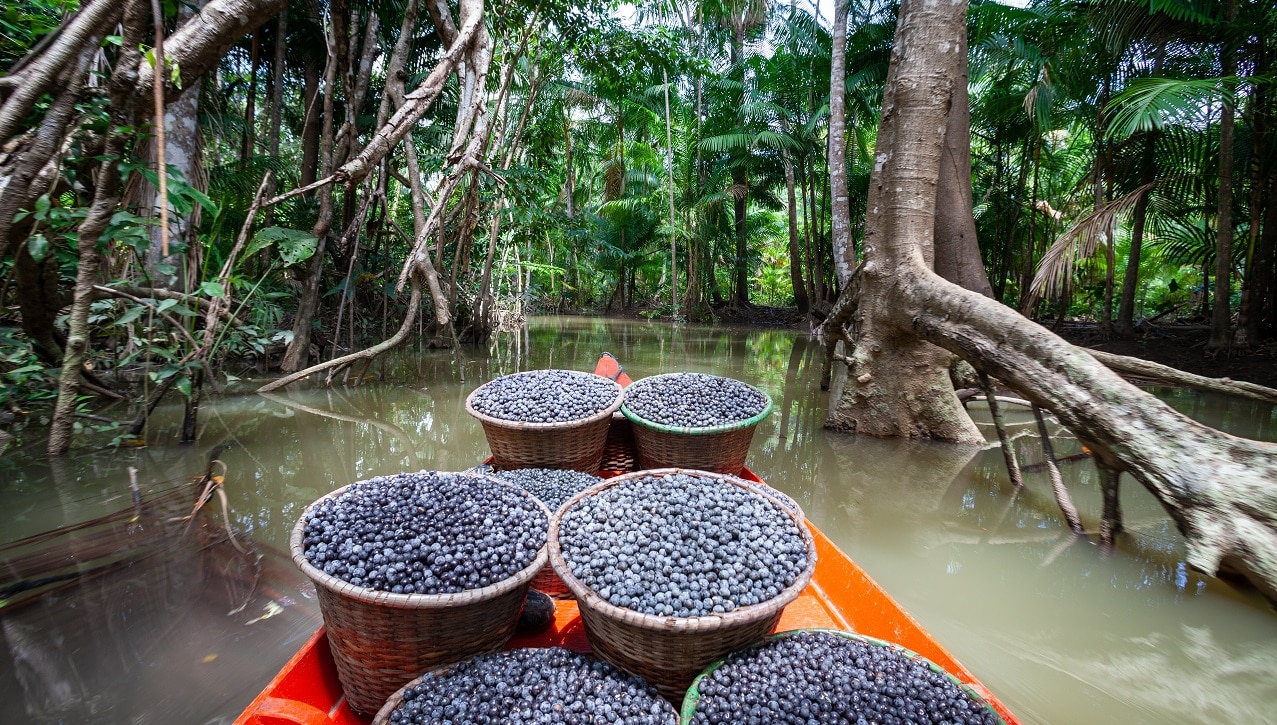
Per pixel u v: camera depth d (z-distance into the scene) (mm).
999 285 14852
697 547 2035
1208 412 6949
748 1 14500
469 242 10875
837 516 4023
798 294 18781
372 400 6961
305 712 1727
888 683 1765
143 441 4953
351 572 1816
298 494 4125
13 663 2299
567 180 18625
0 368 4555
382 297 11273
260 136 12219
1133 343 10859
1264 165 8852
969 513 4141
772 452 5527
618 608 1774
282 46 9008
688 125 18000
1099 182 10758
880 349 6012
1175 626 2785
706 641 1834
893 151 5773
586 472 3502
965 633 2707
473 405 3406
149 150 5676
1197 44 8367
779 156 17312
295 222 9203
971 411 7184
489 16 9016
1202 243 11984
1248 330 9227
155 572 2988
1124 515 4168
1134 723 2133
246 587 2893
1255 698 2271
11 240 3943
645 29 12734
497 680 1769
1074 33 8727
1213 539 2988
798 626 2488
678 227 19000
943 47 5582
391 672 1878
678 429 3326
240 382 7480
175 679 2250
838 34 10758
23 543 3180
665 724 1676
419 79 10297
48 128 3477
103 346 6414
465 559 1907
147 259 5656
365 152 5820
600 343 13102
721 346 12945
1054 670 2439
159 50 3094
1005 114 10859
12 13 4340
